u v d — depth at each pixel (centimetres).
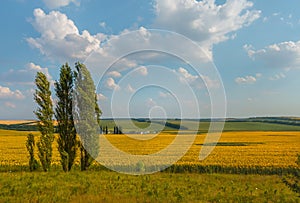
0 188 1464
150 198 1276
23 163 2703
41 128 2225
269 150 3600
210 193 1437
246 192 1488
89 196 1281
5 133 7406
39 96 2217
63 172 2064
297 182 1010
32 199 1229
